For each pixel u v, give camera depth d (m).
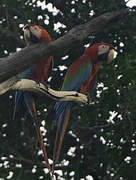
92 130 12.53
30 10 12.29
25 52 7.09
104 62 11.02
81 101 8.16
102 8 11.55
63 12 11.95
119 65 10.16
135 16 11.67
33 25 9.00
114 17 7.50
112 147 10.79
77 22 11.70
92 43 11.91
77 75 10.05
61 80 12.32
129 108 10.16
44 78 9.81
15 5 12.22
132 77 10.03
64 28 11.91
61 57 12.07
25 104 9.06
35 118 8.57
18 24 12.08
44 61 9.46
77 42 7.30
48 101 11.80
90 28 7.36
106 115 10.75
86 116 11.48
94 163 12.57
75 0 11.84
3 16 12.17
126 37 11.84
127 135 10.43
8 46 12.24
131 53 10.30
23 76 9.72
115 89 10.25
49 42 7.18
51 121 12.66
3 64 7.03
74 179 12.64
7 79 7.22
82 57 10.30
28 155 13.45
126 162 10.63
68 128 12.57
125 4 11.52
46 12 12.18
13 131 13.38
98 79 11.41
